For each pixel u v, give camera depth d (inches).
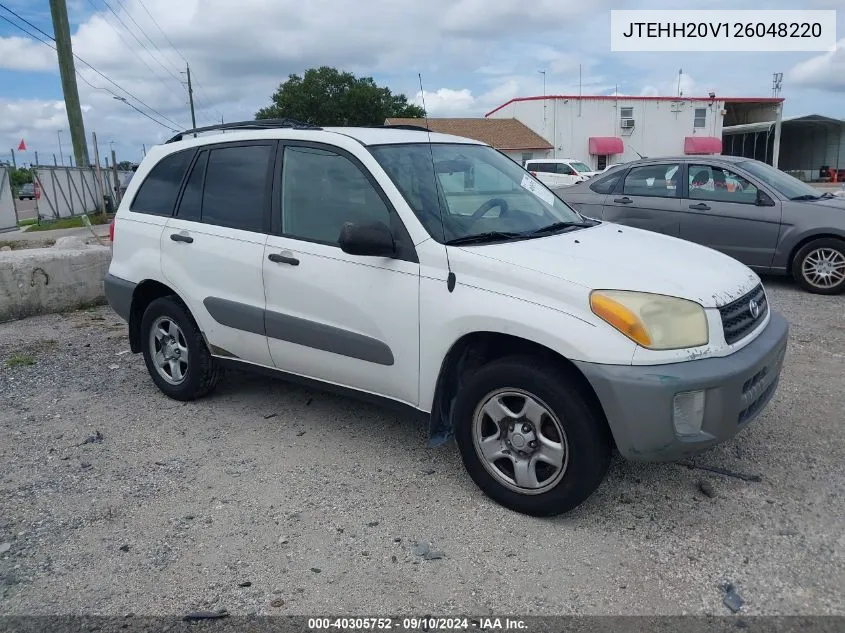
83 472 162.6
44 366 243.3
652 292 127.3
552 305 129.0
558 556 126.0
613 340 123.5
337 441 175.9
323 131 169.5
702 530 132.6
